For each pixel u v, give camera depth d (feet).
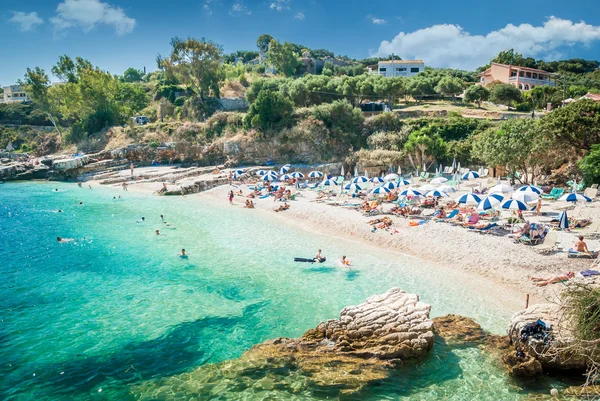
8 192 184.14
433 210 114.21
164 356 52.03
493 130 154.30
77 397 44.52
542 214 102.06
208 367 49.26
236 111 270.67
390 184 123.24
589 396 41.78
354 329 53.16
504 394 43.27
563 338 44.16
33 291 73.00
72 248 98.53
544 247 77.87
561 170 143.64
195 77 288.10
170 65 274.36
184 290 72.64
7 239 106.63
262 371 47.55
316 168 196.65
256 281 75.97
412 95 273.54
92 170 222.89
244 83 338.13
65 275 80.74
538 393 43.21
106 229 115.75
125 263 87.40
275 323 60.08
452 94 273.54
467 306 63.05
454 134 200.34
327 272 79.25
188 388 45.37
